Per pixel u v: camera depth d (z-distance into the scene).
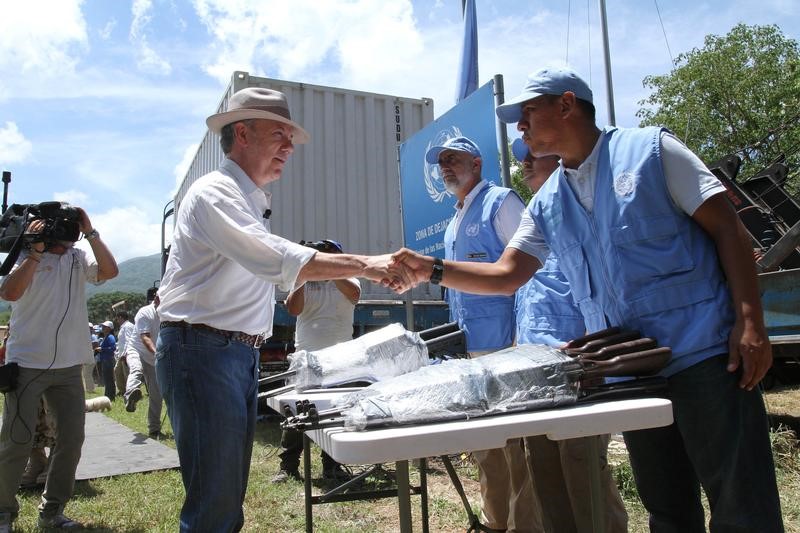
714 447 1.64
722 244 1.69
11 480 3.40
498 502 2.84
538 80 1.89
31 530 3.48
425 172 5.11
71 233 3.46
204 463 1.85
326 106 7.84
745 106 17.30
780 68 17.12
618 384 1.57
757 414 1.63
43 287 3.48
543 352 1.54
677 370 1.68
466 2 5.92
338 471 4.52
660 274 1.73
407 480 1.35
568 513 2.26
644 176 1.75
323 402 1.75
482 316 3.06
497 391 1.39
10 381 3.35
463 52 5.88
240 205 1.95
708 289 1.70
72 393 3.58
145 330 6.84
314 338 4.32
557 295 2.74
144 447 5.98
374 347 2.20
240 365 1.99
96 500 4.16
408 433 1.19
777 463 4.18
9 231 3.41
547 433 1.27
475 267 2.11
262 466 5.06
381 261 2.00
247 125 2.14
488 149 4.11
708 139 17.73
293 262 1.85
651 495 1.94
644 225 1.74
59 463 3.57
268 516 3.75
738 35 18.05
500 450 2.81
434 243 4.96
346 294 4.36
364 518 3.70
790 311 4.95
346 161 7.86
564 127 1.88
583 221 1.91
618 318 1.83
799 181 9.87
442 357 2.55
